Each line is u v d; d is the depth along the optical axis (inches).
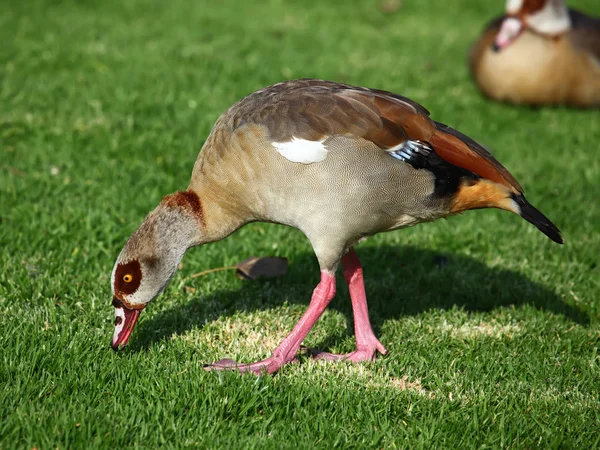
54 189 492.7
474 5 1067.9
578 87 726.5
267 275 422.6
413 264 451.5
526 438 295.1
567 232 494.9
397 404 312.2
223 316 382.3
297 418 297.9
